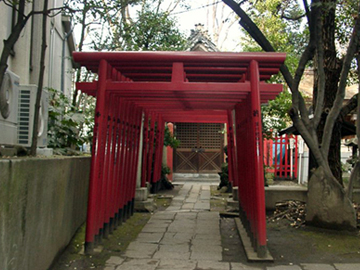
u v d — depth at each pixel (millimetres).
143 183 10430
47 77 9125
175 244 6492
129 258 5711
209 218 8648
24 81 7547
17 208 3686
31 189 4090
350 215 6809
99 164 5914
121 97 6797
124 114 7359
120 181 7543
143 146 10531
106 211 6625
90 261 5477
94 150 5844
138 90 5902
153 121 11961
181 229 7574
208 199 11617
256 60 5789
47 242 4742
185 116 13492
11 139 5230
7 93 4910
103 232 6602
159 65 6117
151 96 6566
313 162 7676
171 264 5449
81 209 7137
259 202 5641
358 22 6551
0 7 6430
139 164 9703
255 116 5715
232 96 6449
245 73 6332
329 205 6891
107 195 6645
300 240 6520
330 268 5293
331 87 7805
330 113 6973
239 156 7988
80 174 6957
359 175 9242
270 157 15469
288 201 8914
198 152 17875
